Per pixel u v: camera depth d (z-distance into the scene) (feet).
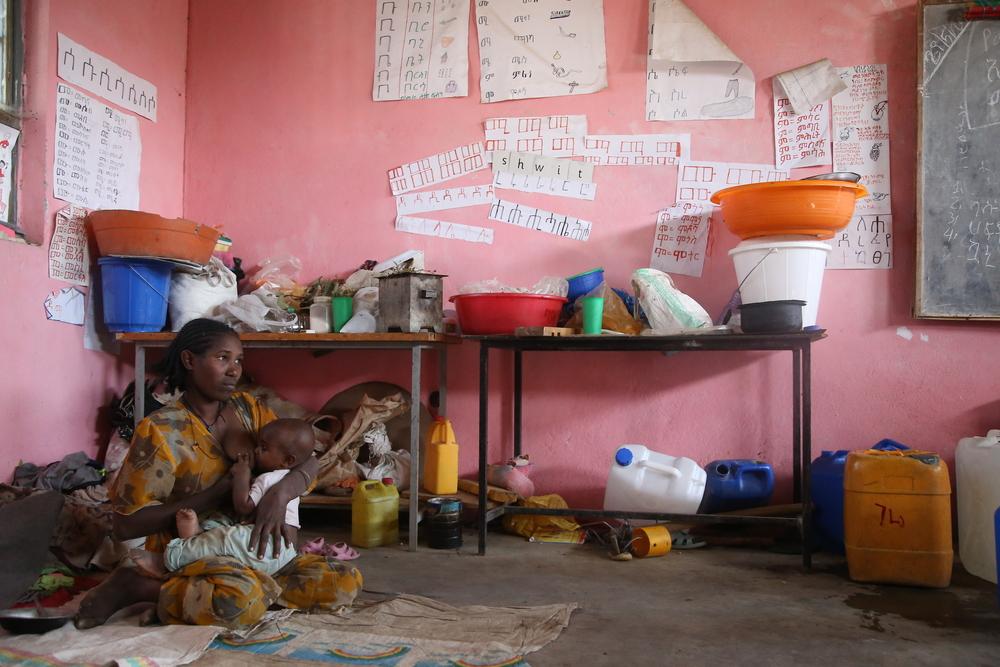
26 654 5.98
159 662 5.84
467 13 12.56
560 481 11.99
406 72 12.78
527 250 12.24
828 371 11.10
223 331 7.18
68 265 11.08
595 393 11.90
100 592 6.69
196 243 11.30
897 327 10.89
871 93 11.03
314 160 13.12
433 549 10.31
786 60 11.35
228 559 6.75
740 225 10.12
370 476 11.26
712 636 6.89
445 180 12.58
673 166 11.73
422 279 10.64
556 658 6.33
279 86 13.28
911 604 7.86
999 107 10.50
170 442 6.87
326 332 11.12
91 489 10.16
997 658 6.38
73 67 11.15
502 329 10.63
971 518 9.19
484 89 12.43
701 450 11.51
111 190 11.91
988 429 10.55
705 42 11.49
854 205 10.10
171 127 13.30
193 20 13.55
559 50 12.16
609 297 11.14
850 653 6.48
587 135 12.03
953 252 10.59
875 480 8.59
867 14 11.09
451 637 6.69
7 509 7.29
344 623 7.00
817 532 10.35
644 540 9.84
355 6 13.05
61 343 10.98
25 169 10.68
